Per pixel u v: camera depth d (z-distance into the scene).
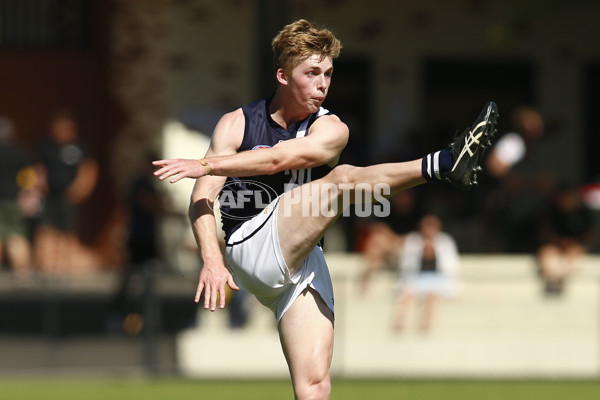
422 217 43.19
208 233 19.31
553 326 41.31
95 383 39.56
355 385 38.59
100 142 62.00
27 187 54.91
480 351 40.91
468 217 51.38
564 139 63.09
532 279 41.56
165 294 40.72
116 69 60.88
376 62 61.69
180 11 59.69
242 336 40.50
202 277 18.97
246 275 19.78
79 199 55.47
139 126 60.31
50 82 62.44
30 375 40.66
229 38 59.72
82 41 62.69
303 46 19.19
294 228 19.17
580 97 63.22
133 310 40.75
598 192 50.88
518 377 40.84
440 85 62.28
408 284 40.75
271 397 35.81
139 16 60.16
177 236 51.19
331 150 19.20
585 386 38.56
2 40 62.38
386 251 42.16
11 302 40.94
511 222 47.06
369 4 61.47
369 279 40.81
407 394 36.53
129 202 48.22
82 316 40.84
